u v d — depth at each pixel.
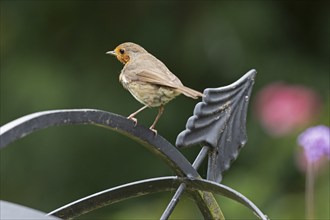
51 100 12.41
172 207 5.18
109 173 12.78
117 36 13.29
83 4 13.31
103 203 5.15
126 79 6.50
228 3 12.93
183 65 13.09
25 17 13.22
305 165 9.17
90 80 12.75
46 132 12.61
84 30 13.27
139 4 13.34
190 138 5.23
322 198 9.43
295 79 12.77
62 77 12.64
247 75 5.60
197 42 12.95
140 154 12.78
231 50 12.86
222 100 5.42
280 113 10.31
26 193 12.70
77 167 12.73
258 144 11.83
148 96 6.39
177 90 6.25
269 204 10.23
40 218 3.94
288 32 13.12
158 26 13.22
